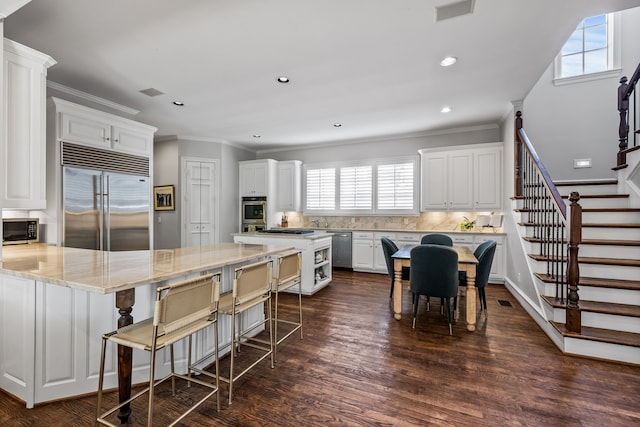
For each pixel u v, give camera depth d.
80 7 2.10
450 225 5.70
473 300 2.99
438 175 5.36
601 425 1.67
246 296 1.99
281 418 1.72
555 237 3.10
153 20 2.27
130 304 1.67
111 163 3.57
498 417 1.73
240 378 2.15
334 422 1.69
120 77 3.24
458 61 2.95
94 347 1.94
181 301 1.48
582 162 4.60
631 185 3.40
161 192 6.00
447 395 1.94
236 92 3.69
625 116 3.62
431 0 2.07
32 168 2.29
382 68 3.08
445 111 4.47
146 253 2.52
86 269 1.77
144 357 2.07
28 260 2.09
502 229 5.00
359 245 5.89
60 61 2.89
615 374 2.18
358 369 2.27
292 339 2.81
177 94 3.74
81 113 3.28
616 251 3.00
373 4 2.10
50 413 1.76
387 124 5.14
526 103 4.84
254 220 6.55
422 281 3.00
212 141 6.14
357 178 6.17
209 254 2.47
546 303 2.90
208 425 1.67
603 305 2.68
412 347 2.64
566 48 4.75
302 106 4.21
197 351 2.25
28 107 2.27
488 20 2.29
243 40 2.55
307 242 4.22
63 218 3.11
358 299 4.08
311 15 2.22
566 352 2.50
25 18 2.22
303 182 6.74
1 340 1.93
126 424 1.67
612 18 4.48
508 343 2.71
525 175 3.95
